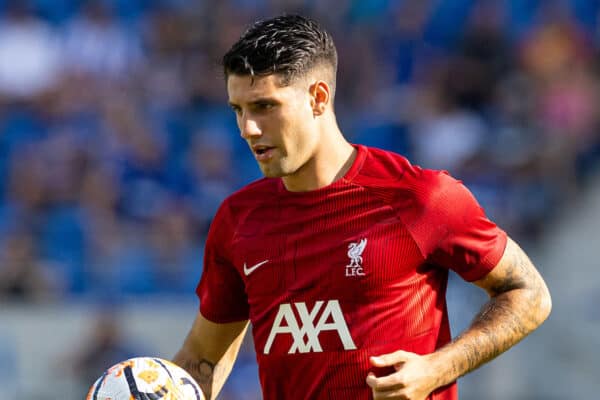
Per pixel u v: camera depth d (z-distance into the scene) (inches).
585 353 1600.6
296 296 545.3
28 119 1935.3
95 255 1640.0
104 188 1758.1
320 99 542.3
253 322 566.9
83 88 1999.3
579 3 2143.2
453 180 546.3
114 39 2065.7
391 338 531.2
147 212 1743.4
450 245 534.9
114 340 1514.5
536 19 2118.6
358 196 544.1
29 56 2033.7
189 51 2075.5
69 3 2098.9
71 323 1544.0
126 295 1590.8
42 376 1515.7
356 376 531.8
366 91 1996.8
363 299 533.0
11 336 1529.3
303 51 530.3
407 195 538.3
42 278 1576.0
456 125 1919.3
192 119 1952.5
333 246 540.1
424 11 2124.8
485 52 2042.3
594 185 1806.1
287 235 554.3
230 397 1427.2
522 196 1764.3
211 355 625.9
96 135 1877.5
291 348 546.0
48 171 1776.6
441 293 553.6
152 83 2025.1
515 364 1568.7
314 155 547.5
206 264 607.5
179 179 1823.3
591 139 1900.8
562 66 2025.1
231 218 581.9
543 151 1841.8
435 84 2009.1
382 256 532.7
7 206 1731.1
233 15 2113.7
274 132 528.4
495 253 540.1
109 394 554.6
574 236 1717.5
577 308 1640.0
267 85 523.5
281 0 2140.7
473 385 1544.0
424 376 509.4
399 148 1910.7
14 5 2076.8
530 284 546.6
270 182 577.0
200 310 620.1
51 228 1672.0
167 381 561.0
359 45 2054.6
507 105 1959.9
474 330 535.2
